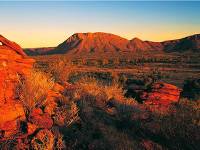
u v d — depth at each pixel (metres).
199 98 24.05
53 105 9.66
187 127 10.16
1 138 7.14
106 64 137.88
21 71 9.25
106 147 7.93
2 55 8.45
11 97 8.30
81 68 103.25
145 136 9.41
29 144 7.19
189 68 109.62
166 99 15.09
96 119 9.82
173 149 8.80
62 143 7.50
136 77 59.16
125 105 11.69
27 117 8.34
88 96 11.85
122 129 9.68
